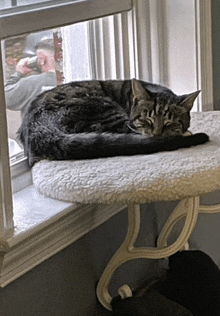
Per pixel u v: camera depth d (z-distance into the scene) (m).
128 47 1.60
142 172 1.00
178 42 1.65
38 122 1.26
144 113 1.47
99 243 1.29
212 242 1.94
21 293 1.04
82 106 1.41
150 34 1.63
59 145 1.14
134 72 1.63
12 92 1.27
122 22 1.56
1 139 0.92
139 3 1.56
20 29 1.12
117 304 1.23
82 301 1.25
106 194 0.97
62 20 1.25
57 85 1.47
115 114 1.47
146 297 1.23
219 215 1.93
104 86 1.56
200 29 1.60
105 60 1.59
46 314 1.13
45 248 1.07
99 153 1.13
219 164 1.04
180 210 1.40
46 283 1.11
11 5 1.13
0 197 0.92
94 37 1.55
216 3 1.67
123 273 1.40
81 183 1.01
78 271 1.22
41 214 1.04
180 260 1.37
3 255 0.94
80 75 1.55
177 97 1.50
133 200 0.97
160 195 0.97
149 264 1.52
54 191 1.05
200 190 0.99
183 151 1.13
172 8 1.62
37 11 1.17
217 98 1.77
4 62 1.22
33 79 1.35
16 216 1.04
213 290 1.34
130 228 1.19
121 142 1.14
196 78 1.66
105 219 1.26
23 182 1.21
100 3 1.39
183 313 1.21
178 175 0.99
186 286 1.34
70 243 1.14
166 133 1.45
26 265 1.02
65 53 1.46
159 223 1.56
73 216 1.11
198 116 1.54
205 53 1.64
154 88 1.57
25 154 1.23
